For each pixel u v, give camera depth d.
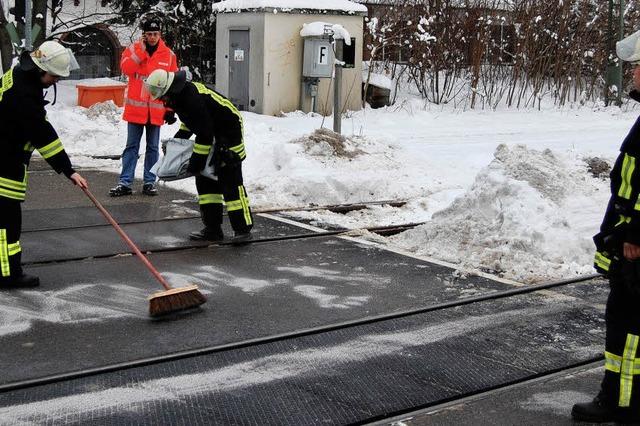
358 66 21.05
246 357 5.39
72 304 6.32
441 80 23.45
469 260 7.67
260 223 9.16
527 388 5.00
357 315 6.20
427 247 8.16
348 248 8.20
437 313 6.32
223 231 8.79
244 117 19.03
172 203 10.08
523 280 7.19
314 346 5.60
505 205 8.06
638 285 4.27
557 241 7.69
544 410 4.70
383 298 6.63
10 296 6.45
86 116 16.03
